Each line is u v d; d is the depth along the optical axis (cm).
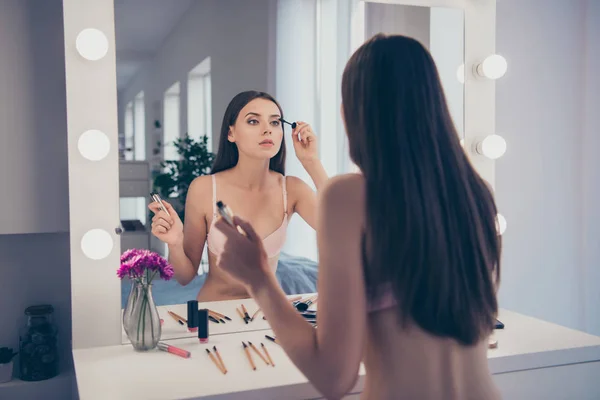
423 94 79
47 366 147
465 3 175
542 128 206
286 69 156
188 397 104
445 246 76
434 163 78
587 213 212
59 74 141
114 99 139
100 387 110
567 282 212
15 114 137
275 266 155
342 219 78
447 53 174
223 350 135
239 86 151
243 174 152
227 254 86
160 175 144
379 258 76
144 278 134
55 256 159
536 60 204
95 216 138
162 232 144
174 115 145
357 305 76
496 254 85
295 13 156
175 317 147
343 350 75
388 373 79
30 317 148
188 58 146
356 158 83
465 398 80
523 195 204
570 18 209
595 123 212
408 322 76
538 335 143
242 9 151
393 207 76
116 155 139
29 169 139
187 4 146
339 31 162
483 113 179
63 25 141
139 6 141
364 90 81
